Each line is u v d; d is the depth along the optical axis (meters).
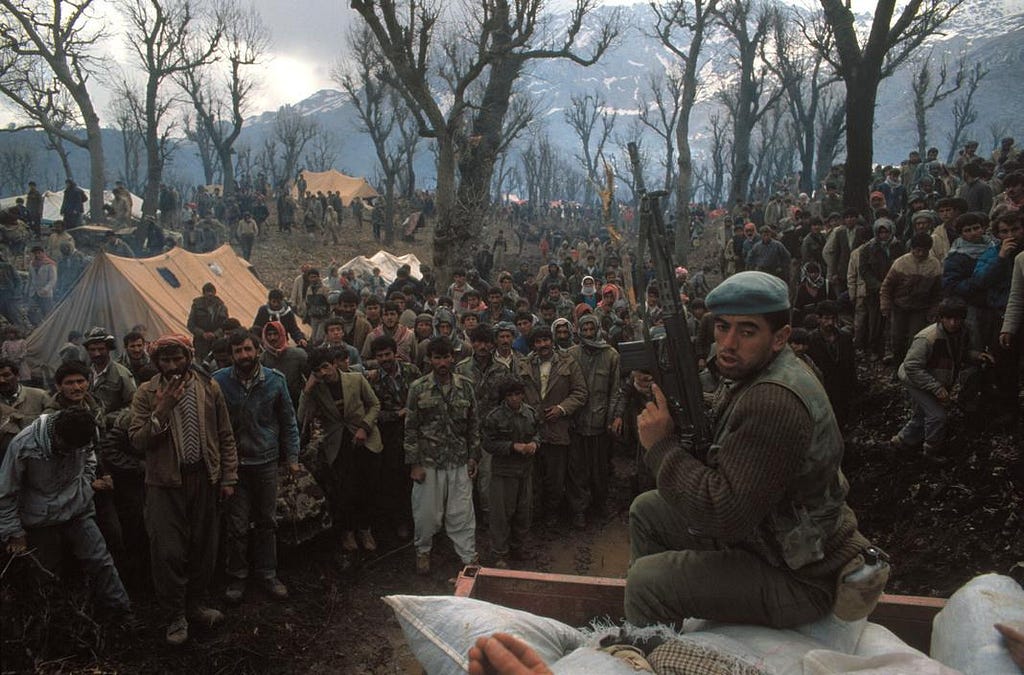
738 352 1.93
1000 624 2.05
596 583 2.85
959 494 5.78
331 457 6.22
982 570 5.06
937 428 6.19
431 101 14.66
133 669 4.55
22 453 4.38
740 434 1.86
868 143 12.98
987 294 6.42
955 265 6.63
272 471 5.55
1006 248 6.28
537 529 7.34
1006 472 5.61
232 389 5.36
